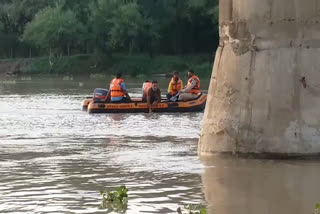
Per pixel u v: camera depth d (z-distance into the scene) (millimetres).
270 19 13422
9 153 15375
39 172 12875
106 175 12492
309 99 13289
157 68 72250
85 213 9664
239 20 13758
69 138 18172
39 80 59844
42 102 31891
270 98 13383
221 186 11320
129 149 15867
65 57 76000
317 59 13352
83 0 76938
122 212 9680
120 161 14055
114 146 16453
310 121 13258
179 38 76938
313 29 13344
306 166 12828
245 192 10859
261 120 13453
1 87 47094
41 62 76500
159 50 77250
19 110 27469
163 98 29141
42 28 74250
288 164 13023
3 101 32594
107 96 26672
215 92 14242
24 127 21062
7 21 84375
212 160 13766
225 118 13883
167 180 11922
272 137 13383
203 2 72188
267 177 11969
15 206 10109
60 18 74125
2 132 19688
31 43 78875
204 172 12570
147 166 13359
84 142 17281
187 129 20297
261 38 13484
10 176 12484
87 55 75938
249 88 13586
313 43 13359
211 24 75375
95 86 48594
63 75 72312
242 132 13656
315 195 10570
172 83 27547
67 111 27000
